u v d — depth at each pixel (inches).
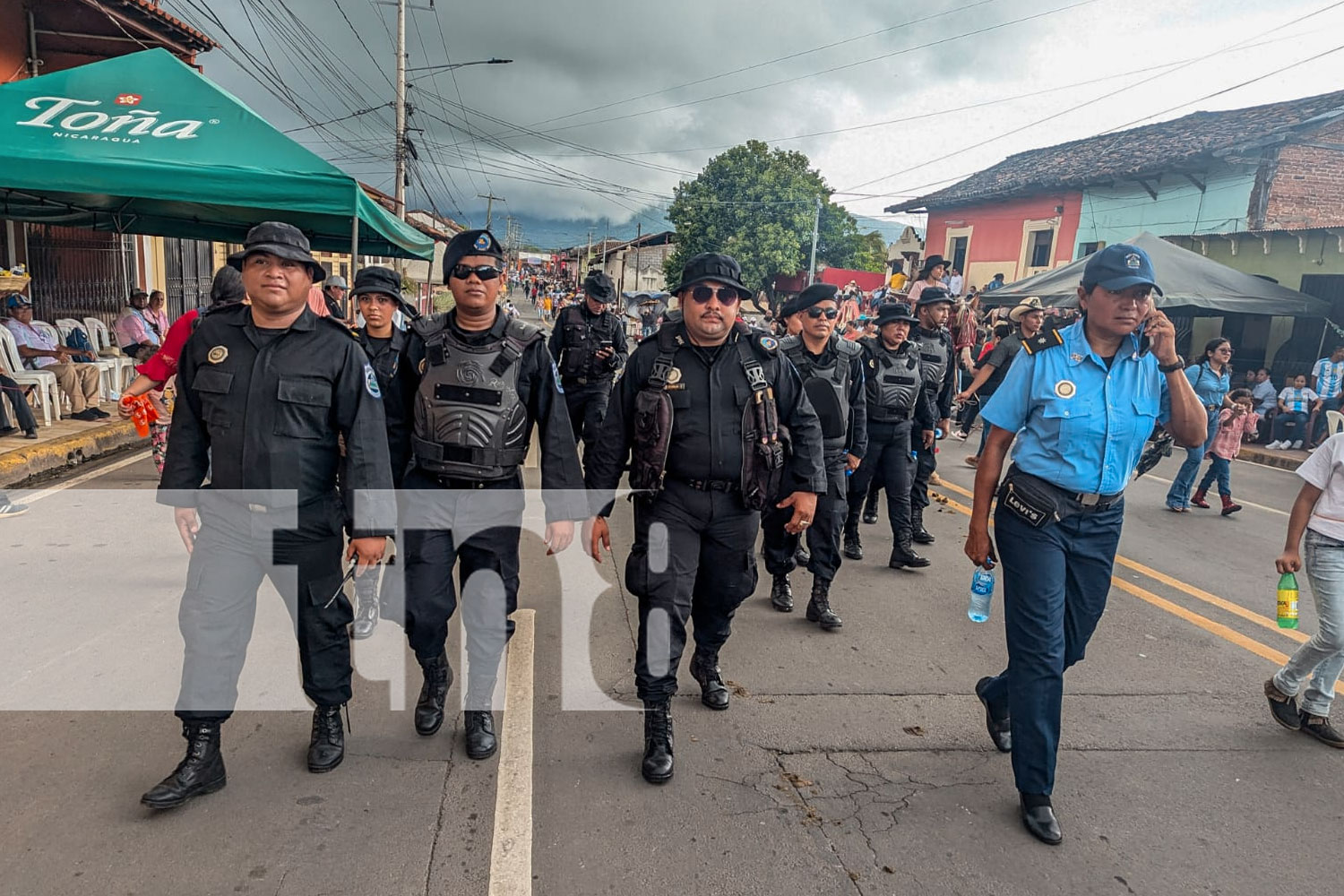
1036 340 108.8
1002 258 829.8
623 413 118.9
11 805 99.8
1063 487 105.9
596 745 120.0
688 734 124.7
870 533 248.1
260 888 88.0
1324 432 457.4
